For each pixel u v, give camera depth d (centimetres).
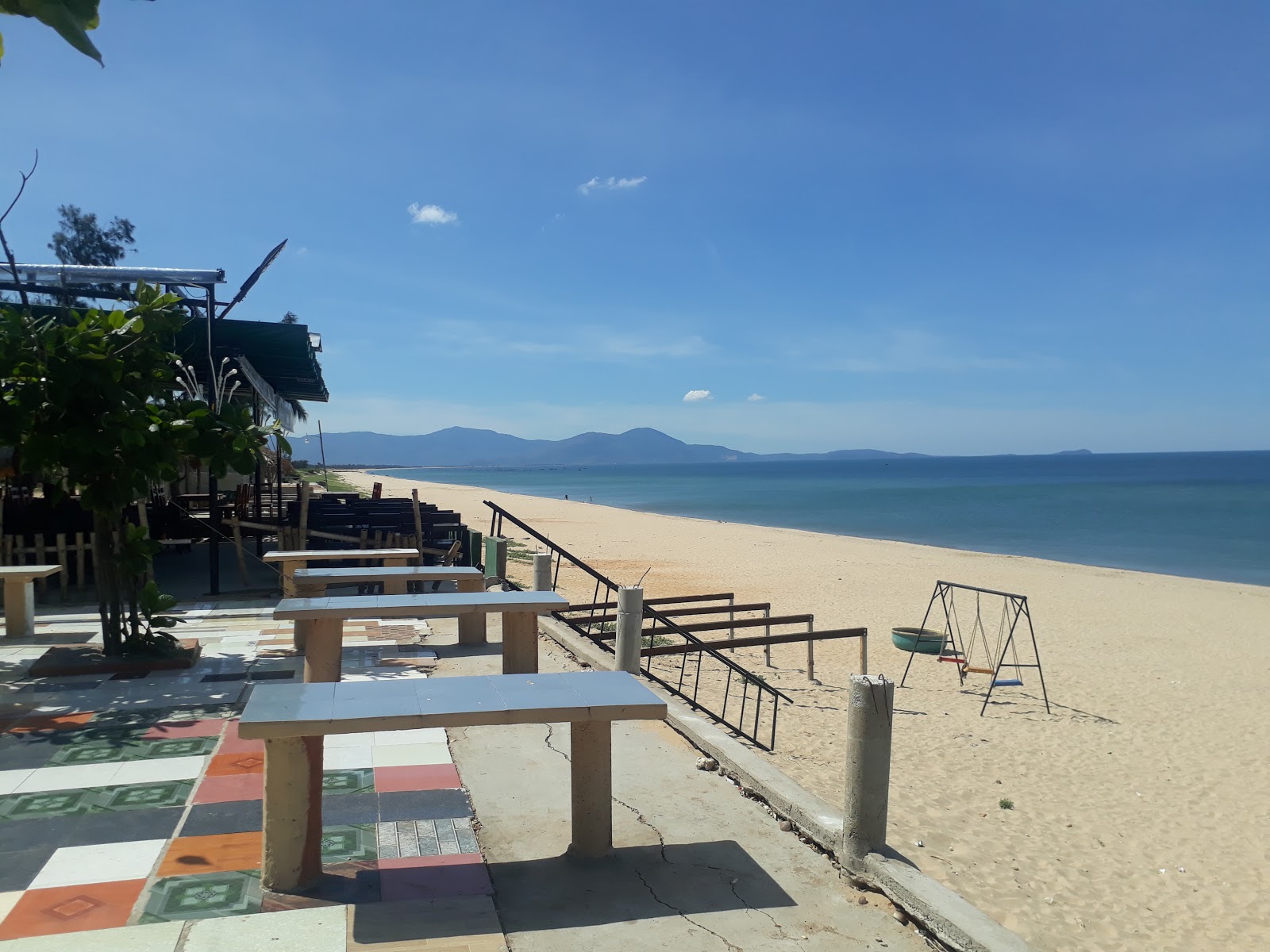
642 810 480
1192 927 529
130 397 680
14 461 818
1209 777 814
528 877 391
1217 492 8438
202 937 326
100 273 1023
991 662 1313
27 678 703
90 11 158
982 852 630
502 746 566
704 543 3344
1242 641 1528
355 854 407
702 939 346
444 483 12712
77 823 429
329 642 609
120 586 754
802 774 760
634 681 417
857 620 1662
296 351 1225
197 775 494
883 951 343
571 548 3034
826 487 10806
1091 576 2442
